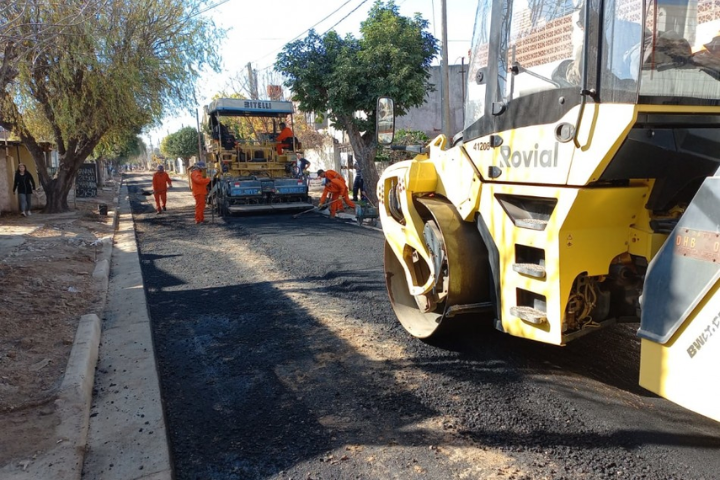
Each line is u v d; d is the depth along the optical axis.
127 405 3.84
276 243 10.70
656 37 2.77
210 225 14.14
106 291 7.14
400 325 5.46
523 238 3.48
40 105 15.05
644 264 3.23
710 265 2.37
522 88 3.39
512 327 3.66
